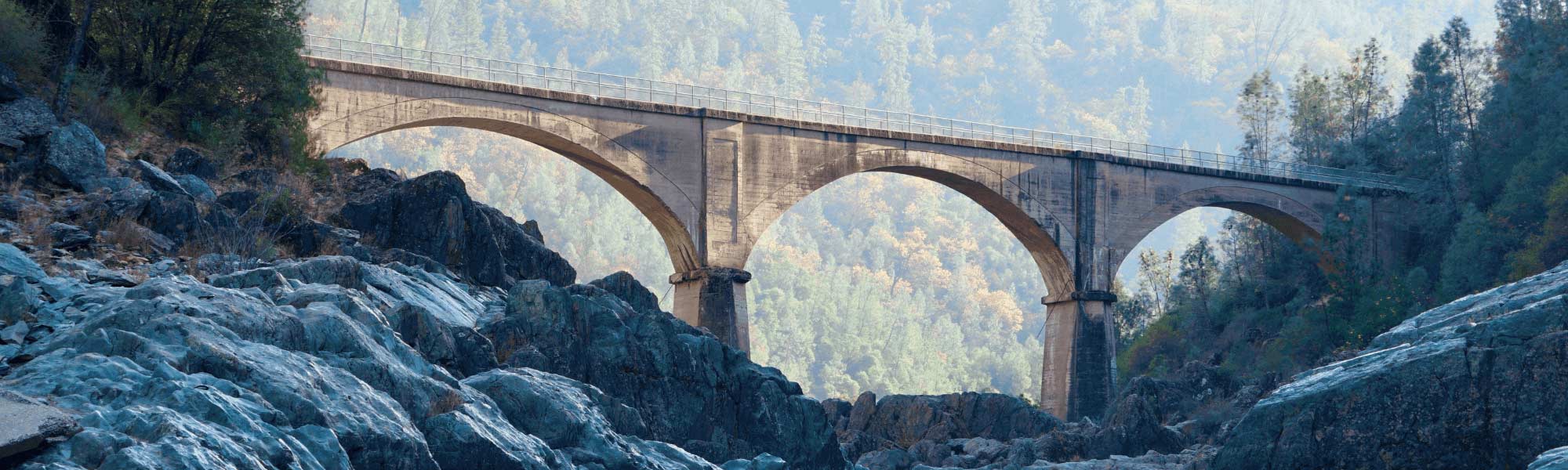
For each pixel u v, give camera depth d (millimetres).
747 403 24031
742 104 54188
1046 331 64562
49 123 22578
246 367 12508
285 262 20672
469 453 13852
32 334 13242
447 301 22375
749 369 24547
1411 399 22812
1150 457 38406
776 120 54562
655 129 51469
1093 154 63156
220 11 33312
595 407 17484
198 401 11273
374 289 19953
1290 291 82938
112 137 28141
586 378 21328
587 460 15867
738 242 52906
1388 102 92062
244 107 33656
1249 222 91125
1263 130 99000
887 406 45906
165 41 33000
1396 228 72438
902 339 197875
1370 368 23516
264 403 11984
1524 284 25438
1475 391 22438
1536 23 78375
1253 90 98438
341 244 25812
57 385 11242
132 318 13094
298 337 14219
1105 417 46969
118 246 19203
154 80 32219
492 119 47312
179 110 32031
